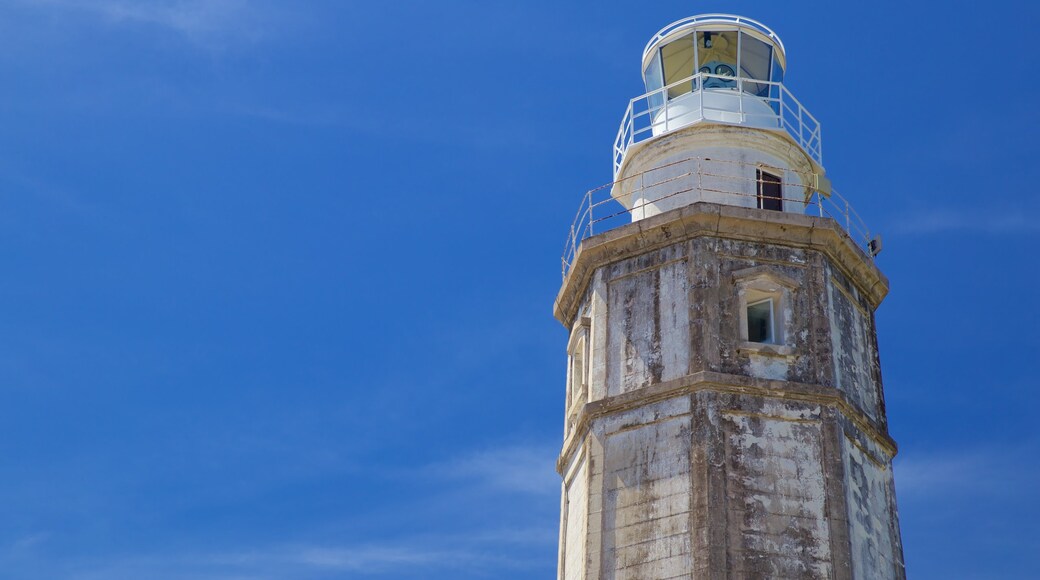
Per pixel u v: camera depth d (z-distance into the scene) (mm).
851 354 33188
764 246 33219
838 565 29469
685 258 33031
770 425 30891
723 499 29688
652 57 39469
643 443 31391
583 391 33969
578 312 36031
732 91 37188
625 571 30125
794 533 29656
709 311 32000
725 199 35062
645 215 35875
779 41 39000
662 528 30047
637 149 36906
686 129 35969
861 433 32312
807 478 30391
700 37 38781
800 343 32094
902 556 31922
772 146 36062
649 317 33000
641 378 32312
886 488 32531
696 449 30375
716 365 31391
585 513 31594
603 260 34656
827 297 32906
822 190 36875
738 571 28969
